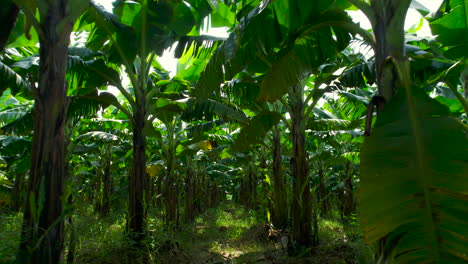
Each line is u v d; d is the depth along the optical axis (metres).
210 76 3.42
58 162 2.92
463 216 1.46
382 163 1.72
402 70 2.05
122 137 11.37
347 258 4.90
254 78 5.62
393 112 1.92
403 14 2.36
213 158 14.70
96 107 6.00
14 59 5.82
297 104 6.00
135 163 5.90
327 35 3.99
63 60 3.00
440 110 1.82
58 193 2.90
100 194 11.03
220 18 5.68
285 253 6.02
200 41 5.16
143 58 5.90
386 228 1.59
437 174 1.58
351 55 5.86
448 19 3.40
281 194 8.27
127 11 5.05
